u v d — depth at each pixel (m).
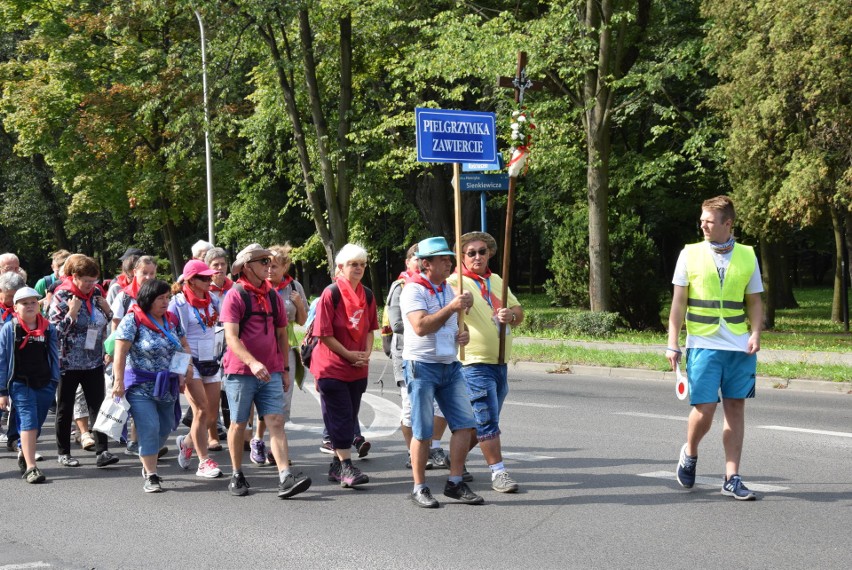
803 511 6.34
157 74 34.06
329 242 26.33
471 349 7.24
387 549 5.71
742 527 5.98
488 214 47.31
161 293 7.82
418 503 6.77
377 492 7.35
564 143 23.94
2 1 36.56
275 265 9.12
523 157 7.45
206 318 8.73
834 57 18.59
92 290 8.96
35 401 8.26
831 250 42.16
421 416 6.75
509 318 7.18
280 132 29.92
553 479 7.56
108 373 9.71
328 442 9.15
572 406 11.92
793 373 14.13
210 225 29.64
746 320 6.93
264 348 7.35
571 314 22.44
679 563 5.27
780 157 20.75
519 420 10.81
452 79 22.86
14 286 9.44
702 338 6.74
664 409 11.55
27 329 8.25
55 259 12.00
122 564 5.57
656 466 7.96
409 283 6.79
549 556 5.47
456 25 22.56
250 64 31.20
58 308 8.75
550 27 21.66
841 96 19.28
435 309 6.77
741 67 20.86
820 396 12.84
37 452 9.67
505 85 7.71
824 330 25.62
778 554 5.39
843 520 6.10
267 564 5.48
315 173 29.16
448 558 5.49
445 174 35.03
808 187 19.61
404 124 26.30
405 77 27.78
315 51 27.17
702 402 6.77
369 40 27.02
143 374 7.70
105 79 36.53
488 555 5.53
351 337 7.65
